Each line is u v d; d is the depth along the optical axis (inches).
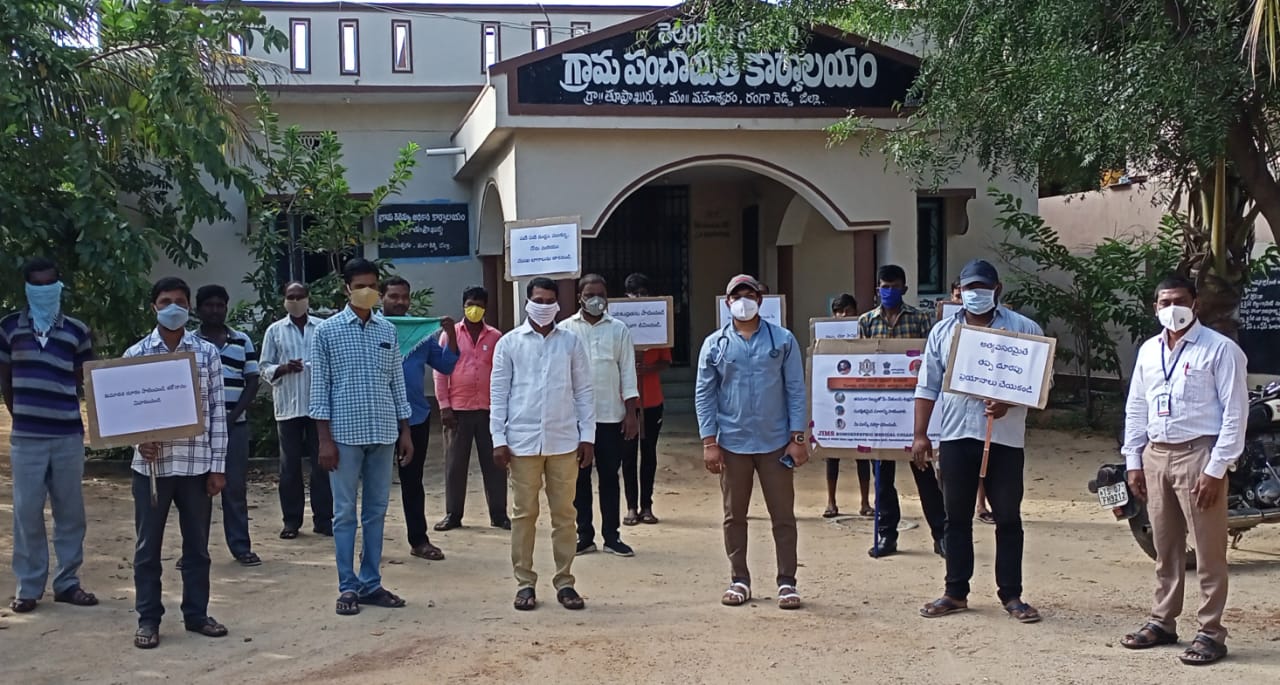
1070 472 447.2
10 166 371.9
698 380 272.8
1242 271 486.3
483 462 360.8
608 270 675.4
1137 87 333.1
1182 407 222.8
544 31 645.3
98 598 276.7
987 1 376.5
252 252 537.0
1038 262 568.7
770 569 306.8
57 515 269.1
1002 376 245.8
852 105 482.3
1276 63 330.3
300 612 265.1
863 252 500.7
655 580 294.8
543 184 470.9
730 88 472.4
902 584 287.1
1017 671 217.5
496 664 225.1
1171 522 228.4
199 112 394.6
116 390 233.5
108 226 374.9
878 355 310.0
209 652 235.3
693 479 450.9
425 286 620.4
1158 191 558.3
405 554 326.3
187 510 245.4
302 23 609.0
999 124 404.8
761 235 660.1
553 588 287.0
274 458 473.7
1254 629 241.6
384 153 620.4
